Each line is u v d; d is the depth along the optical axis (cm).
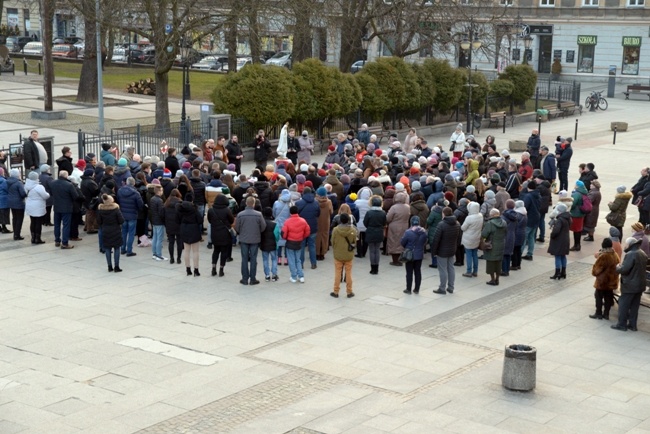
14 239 2384
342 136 3141
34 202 2309
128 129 3934
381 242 2206
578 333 1772
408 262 1988
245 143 3700
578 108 5697
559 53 7706
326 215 2228
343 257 1938
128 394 1410
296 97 3766
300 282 2069
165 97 3997
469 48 4703
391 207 2219
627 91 6594
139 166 2564
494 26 5466
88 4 4044
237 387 1448
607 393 1462
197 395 1411
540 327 1803
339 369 1538
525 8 7725
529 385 1448
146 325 1747
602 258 1823
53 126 4175
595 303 1914
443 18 4981
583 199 2377
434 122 4841
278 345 1653
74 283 2014
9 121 4266
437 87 4675
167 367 1530
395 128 4525
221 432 1277
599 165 3794
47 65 4328
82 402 1375
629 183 3397
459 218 2209
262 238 2039
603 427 1322
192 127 3497
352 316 1838
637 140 4556
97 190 2373
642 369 1581
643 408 1401
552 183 3055
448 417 1341
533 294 2033
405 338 1711
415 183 2312
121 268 2142
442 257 1986
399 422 1319
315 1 4459
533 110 5466
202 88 5797
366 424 1310
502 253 2064
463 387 1466
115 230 2081
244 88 3628
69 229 2305
